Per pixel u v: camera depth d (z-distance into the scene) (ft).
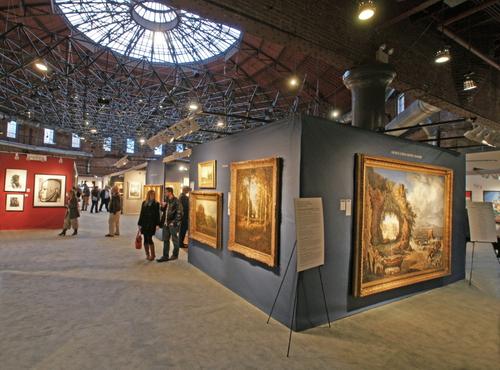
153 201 19.04
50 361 7.79
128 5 33.32
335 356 8.48
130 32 38.63
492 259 22.25
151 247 19.03
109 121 59.67
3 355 8.00
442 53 16.52
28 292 12.76
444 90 19.89
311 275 10.38
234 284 13.52
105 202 53.93
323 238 10.08
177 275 15.89
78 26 35.47
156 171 33.06
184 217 23.44
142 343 8.84
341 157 11.37
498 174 32.60
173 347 8.68
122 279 14.97
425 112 23.13
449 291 14.61
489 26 19.60
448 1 14.35
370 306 12.12
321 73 35.37
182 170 32.83
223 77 46.50
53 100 47.83
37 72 43.04
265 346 8.90
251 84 45.50
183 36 39.58
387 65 15.43
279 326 10.27
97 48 39.50
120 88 44.65
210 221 15.78
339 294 11.14
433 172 14.80
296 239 9.46
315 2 13.91
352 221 11.66
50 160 31.68
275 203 10.98
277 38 13.33
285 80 40.63
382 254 12.37
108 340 8.94
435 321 11.02
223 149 15.34
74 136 88.07
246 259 12.76
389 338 9.65
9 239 24.95
